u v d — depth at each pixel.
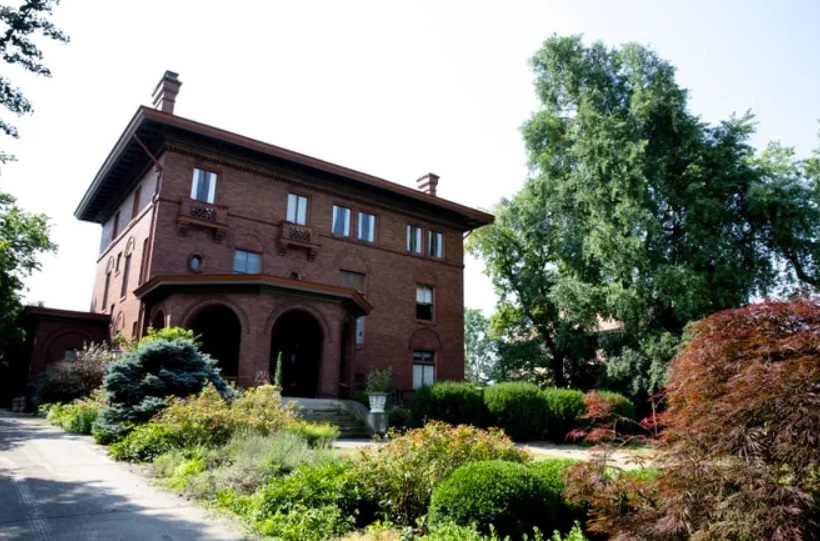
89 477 8.04
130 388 12.14
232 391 13.56
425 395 16.44
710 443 4.20
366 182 24.22
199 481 7.48
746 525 3.69
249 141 20.80
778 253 23.52
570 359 28.59
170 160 19.73
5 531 5.36
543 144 27.39
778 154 27.91
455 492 5.55
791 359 4.06
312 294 18.48
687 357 4.81
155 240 18.89
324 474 6.67
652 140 23.84
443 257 27.78
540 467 6.92
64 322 23.89
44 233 28.62
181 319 17.12
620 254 22.02
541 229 27.64
